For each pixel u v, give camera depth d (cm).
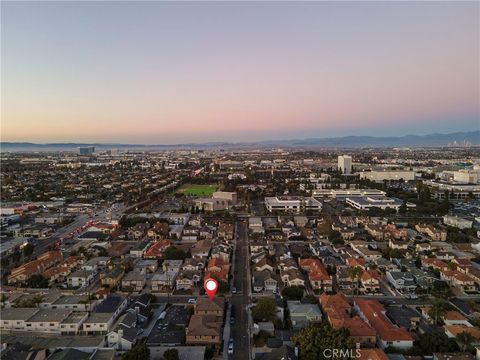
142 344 8550
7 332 9681
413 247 17000
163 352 8462
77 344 8688
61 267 13850
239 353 8675
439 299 11019
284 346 8031
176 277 13388
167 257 15412
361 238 18588
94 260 14850
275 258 15462
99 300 11094
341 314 9712
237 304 11312
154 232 19175
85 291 12431
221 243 17350
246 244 18162
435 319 9800
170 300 11756
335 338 7962
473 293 12119
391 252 15225
